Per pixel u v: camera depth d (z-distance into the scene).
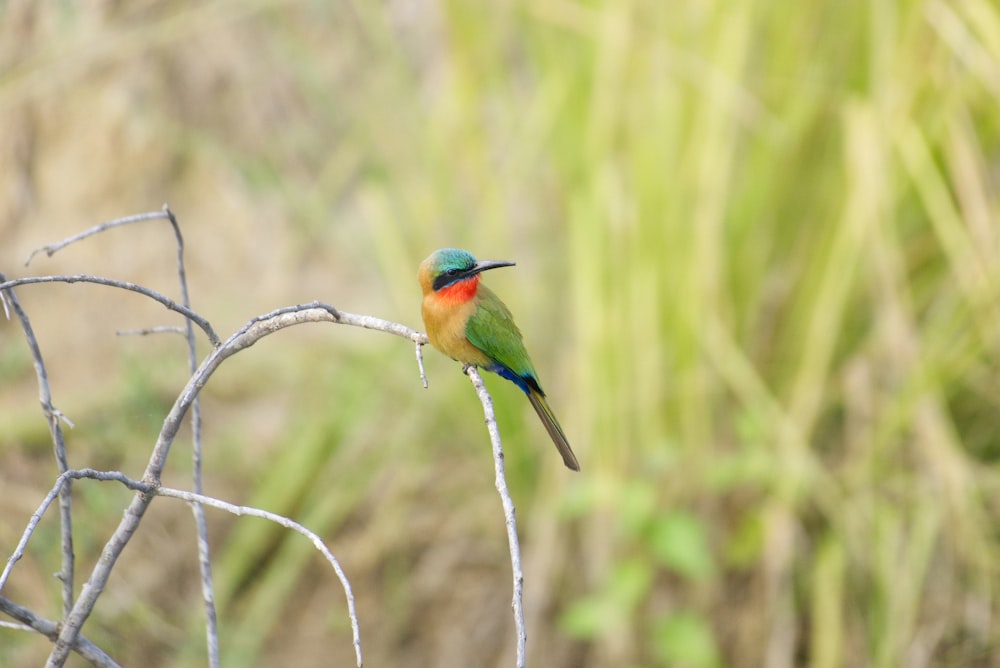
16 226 16.33
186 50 16.95
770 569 12.24
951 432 12.60
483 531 13.88
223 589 13.78
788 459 12.15
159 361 15.55
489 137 14.77
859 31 13.48
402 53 16.56
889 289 12.36
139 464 14.80
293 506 14.32
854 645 12.48
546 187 14.30
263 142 16.86
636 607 12.53
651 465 12.44
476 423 13.62
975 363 13.19
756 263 13.11
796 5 13.38
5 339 15.92
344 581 4.92
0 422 14.80
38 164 16.55
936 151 13.47
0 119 16.42
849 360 13.47
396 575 14.05
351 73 16.70
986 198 13.25
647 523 12.05
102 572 5.69
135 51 16.73
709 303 12.48
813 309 13.02
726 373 12.53
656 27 13.55
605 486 12.15
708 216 12.55
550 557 12.90
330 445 14.22
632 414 12.62
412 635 13.74
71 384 15.55
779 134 13.02
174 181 16.89
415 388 13.95
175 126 16.80
